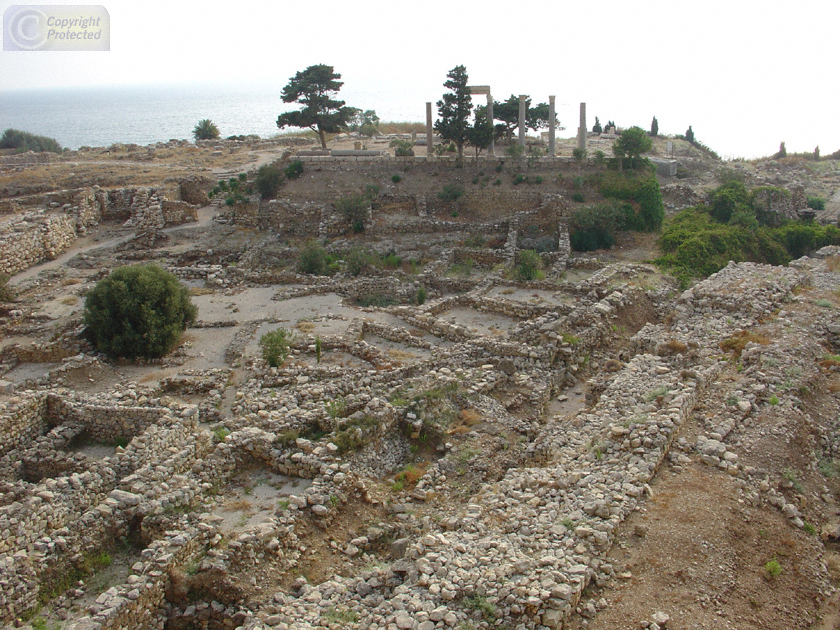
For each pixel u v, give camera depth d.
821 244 58.41
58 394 28.69
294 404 27.48
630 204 61.69
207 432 25.14
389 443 25.19
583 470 20.59
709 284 38.09
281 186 67.19
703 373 26.19
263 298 44.72
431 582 15.84
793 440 21.94
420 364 32.09
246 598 17.56
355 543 19.70
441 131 68.38
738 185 67.31
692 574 15.85
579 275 50.53
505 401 29.03
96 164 78.25
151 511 20.05
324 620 15.83
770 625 14.87
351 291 45.69
